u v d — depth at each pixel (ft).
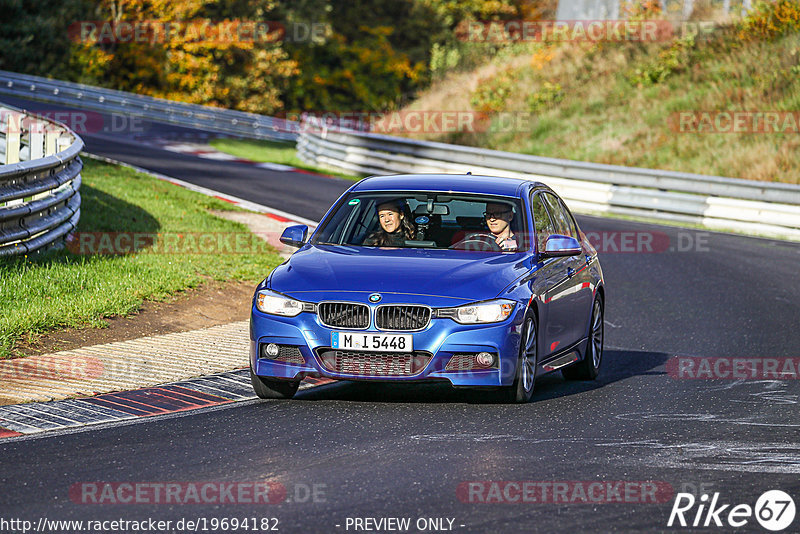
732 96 402.31
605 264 213.46
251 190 279.90
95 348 114.73
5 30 601.21
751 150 361.92
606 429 88.17
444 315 92.73
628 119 418.10
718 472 74.59
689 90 421.59
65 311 122.52
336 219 108.88
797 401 103.50
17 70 599.57
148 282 143.64
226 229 201.05
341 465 74.33
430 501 65.92
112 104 508.94
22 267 136.36
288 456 76.79
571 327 110.73
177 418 89.61
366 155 362.33
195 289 148.77
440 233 106.11
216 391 101.30
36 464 73.77
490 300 93.86
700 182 286.87
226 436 83.10
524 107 466.29
